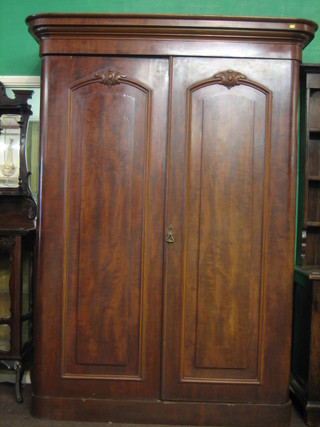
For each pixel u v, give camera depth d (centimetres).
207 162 233
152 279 236
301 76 271
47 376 237
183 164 233
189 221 234
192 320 236
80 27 228
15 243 258
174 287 235
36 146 296
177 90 231
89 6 283
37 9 284
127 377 237
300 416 247
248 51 229
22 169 281
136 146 235
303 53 281
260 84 230
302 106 271
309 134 265
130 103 234
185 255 234
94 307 237
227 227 234
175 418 236
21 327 264
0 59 288
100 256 237
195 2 281
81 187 236
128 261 237
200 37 229
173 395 236
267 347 234
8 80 288
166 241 234
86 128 235
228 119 232
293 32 226
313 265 274
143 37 230
